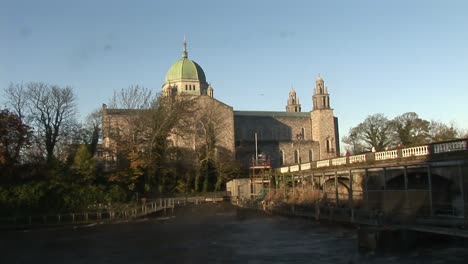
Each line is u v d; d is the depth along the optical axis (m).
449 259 29.06
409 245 33.03
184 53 140.38
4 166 57.78
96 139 87.81
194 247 38.09
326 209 52.84
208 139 100.00
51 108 85.06
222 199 91.88
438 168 39.41
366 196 47.12
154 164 84.69
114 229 50.94
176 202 82.81
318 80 138.88
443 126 112.44
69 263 32.62
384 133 114.56
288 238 41.12
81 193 62.47
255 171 103.12
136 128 82.56
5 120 57.66
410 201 41.88
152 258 33.78
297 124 138.62
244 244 38.84
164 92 105.88
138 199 75.50
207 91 127.25
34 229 51.56
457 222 33.00
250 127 132.75
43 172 63.31
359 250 33.53
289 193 69.44
